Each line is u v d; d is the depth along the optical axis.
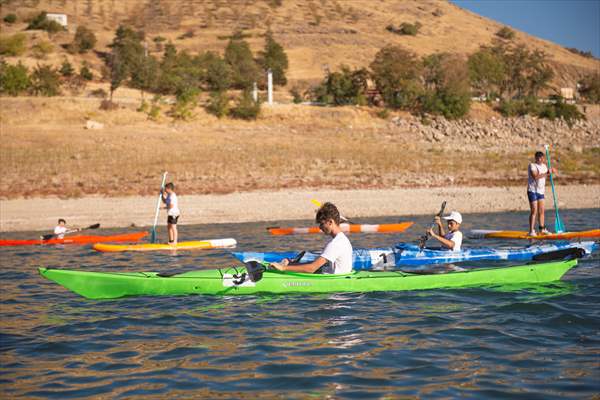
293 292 9.48
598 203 22.34
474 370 6.26
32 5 119.50
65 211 21.52
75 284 9.27
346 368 6.36
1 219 20.38
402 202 22.80
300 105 53.62
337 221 9.45
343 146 40.28
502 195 23.98
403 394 5.68
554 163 33.19
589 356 6.64
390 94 58.22
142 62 64.56
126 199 23.52
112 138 39.62
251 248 15.00
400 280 9.66
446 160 34.22
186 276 9.55
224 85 69.75
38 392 5.86
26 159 31.97
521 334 7.45
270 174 28.78
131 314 8.55
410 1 142.25
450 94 57.31
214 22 119.25
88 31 93.50
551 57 122.31
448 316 8.25
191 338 7.46
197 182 26.83
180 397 5.69
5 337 7.59
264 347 7.07
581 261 12.21
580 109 70.81
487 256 12.00
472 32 127.75
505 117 60.75
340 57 100.62
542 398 5.55
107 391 5.86
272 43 89.12
